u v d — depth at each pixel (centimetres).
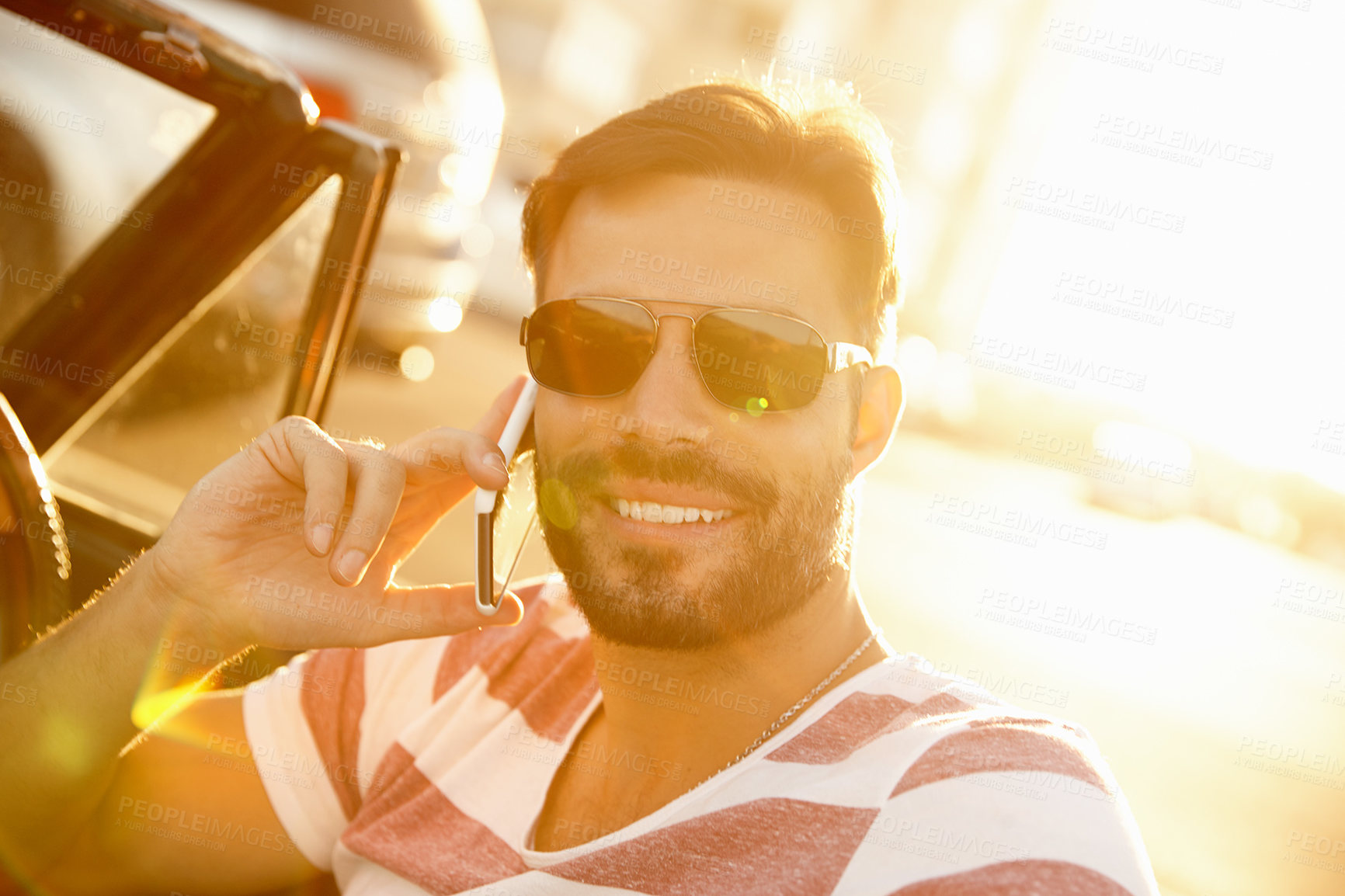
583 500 68
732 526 67
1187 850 184
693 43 1081
